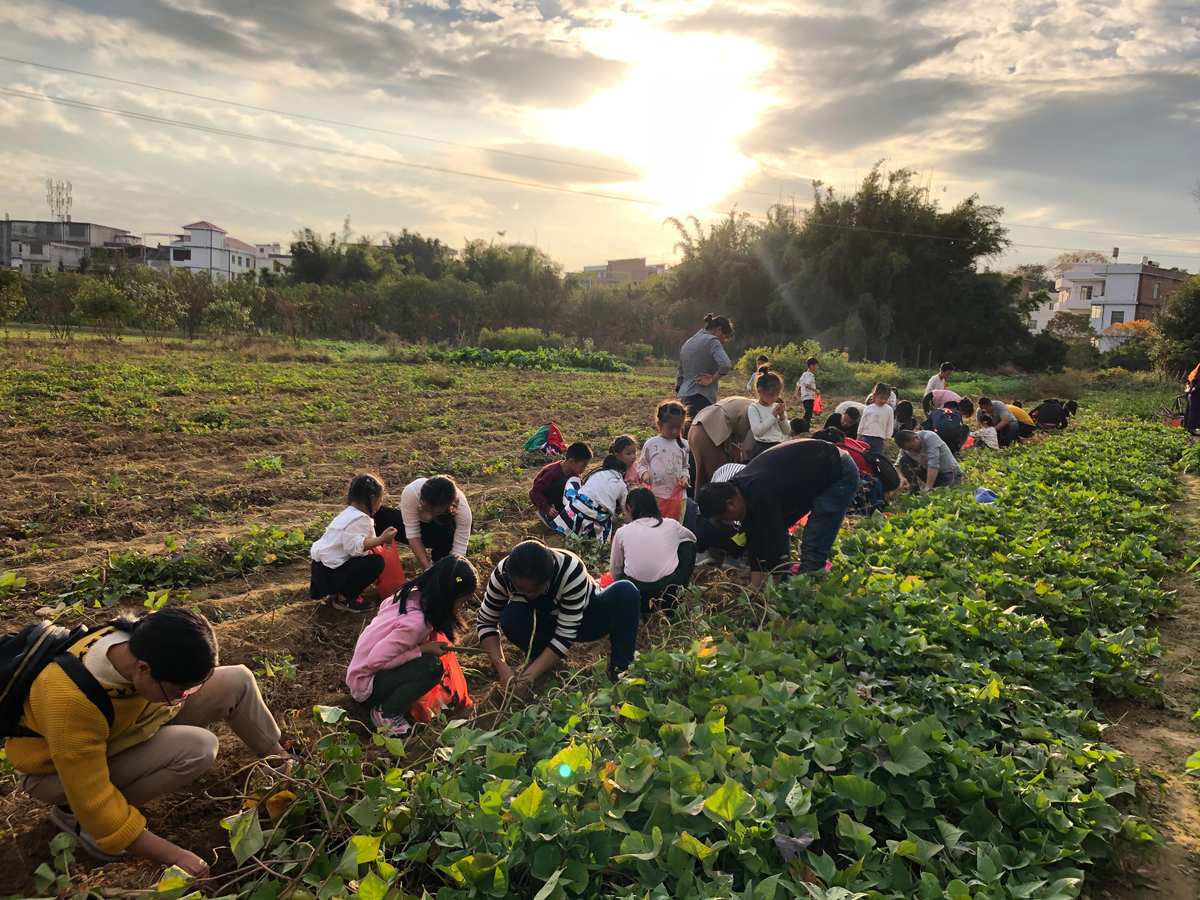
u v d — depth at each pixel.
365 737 4.43
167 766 3.37
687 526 7.68
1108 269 67.12
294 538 7.35
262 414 14.90
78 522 7.98
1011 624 5.46
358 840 2.87
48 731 2.97
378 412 16.05
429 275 58.16
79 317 27.48
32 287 34.84
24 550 7.20
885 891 2.99
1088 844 3.52
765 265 44.09
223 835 3.63
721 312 45.22
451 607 4.39
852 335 39.81
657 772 3.37
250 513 8.78
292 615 5.97
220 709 3.64
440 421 15.23
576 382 24.91
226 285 37.19
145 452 11.32
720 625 5.50
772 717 3.94
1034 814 3.54
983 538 7.32
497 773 3.46
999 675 4.86
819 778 3.51
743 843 3.04
